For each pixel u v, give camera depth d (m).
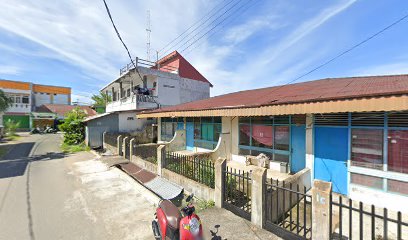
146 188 7.39
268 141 8.23
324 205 3.54
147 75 19.55
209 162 6.55
